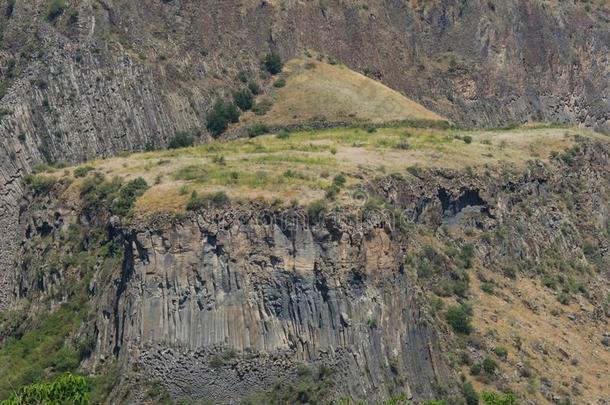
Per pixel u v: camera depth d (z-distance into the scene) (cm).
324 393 10825
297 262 11162
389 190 13050
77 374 11362
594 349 13150
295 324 11081
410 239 12912
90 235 12900
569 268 14762
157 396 10888
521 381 11931
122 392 10919
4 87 15588
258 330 11100
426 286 12650
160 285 11231
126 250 11538
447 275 13100
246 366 10962
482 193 14338
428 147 14850
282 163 12875
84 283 12500
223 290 11200
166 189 11969
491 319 12706
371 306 11206
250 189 11669
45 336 12244
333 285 11088
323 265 11119
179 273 11238
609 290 14838
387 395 11006
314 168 12650
